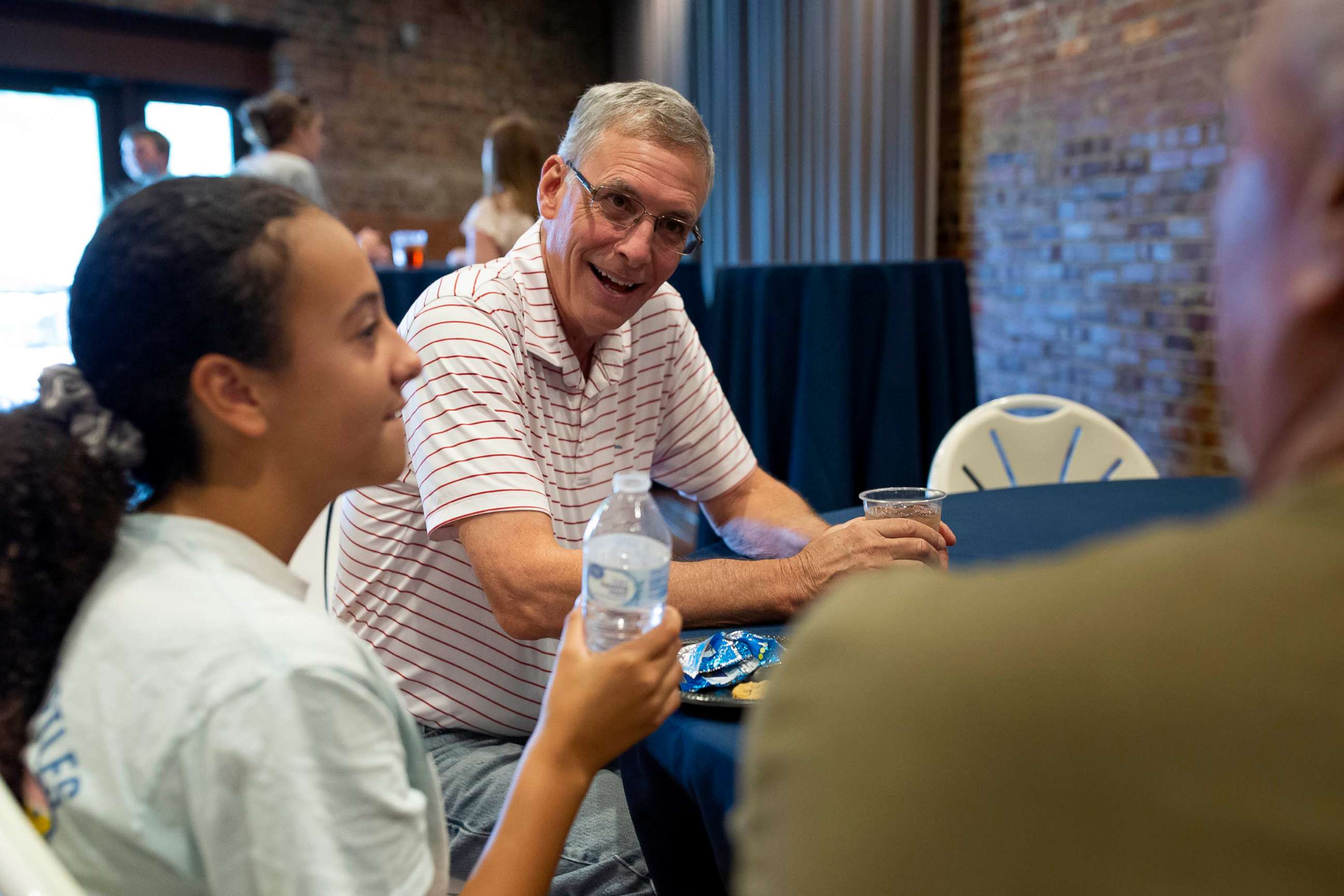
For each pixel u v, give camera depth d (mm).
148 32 5375
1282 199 332
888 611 354
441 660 1342
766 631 1135
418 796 667
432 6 6191
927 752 322
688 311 3354
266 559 694
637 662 771
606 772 1236
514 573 1158
